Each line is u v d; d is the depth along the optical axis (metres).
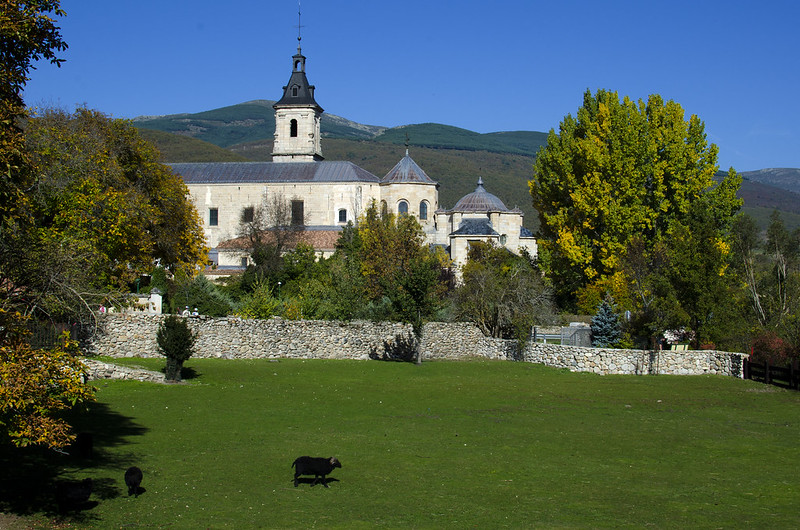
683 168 65.88
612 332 46.09
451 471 18.34
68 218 32.97
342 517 14.53
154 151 59.41
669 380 36.62
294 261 76.81
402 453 20.14
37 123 42.56
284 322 42.22
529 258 81.69
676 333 46.03
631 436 23.25
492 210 99.56
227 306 57.44
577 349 40.88
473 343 49.78
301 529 13.77
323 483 16.75
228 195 109.12
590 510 15.30
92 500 15.11
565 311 65.50
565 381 36.38
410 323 44.84
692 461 19.97
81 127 50.94
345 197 107.00
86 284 28.38
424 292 44.16
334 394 30.20
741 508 15.59
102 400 25.67
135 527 13.63
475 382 35.50
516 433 23.34
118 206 39.31
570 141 71.38
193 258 67.31
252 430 22.41
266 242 93.94
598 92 73.38
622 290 55.09
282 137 117.56
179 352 30.55
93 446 19.34
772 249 85.31
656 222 66.38
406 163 107.56
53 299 23.34
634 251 56.66
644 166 64.56
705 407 29.05
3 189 14.84
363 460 19.23
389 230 70.44
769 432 24.22
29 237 20.30
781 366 36.03
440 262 71.38
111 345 35.09
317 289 57.16
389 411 26.88
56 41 15.20
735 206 66.12
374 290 60.69
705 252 44.47
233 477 17.19
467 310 52.25
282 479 17.22
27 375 13.18
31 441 13.49
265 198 107.88
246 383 31.78
